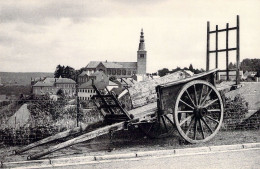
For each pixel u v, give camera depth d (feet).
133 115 32.76
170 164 25.99
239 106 44.39
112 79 600.39
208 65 46.50
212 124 43.60
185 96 36.58
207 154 29.81
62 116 40.22
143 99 39.19
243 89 46.73
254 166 25.03
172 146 32.86
